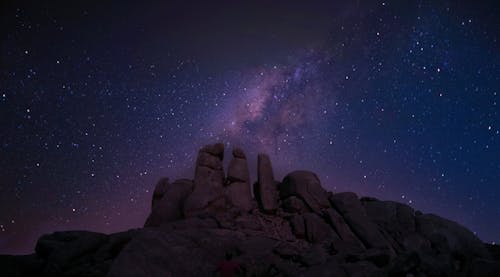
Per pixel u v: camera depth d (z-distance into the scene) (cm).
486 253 1351
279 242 1228
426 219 1439
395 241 1341
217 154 1580
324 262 1102
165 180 1633
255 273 1060
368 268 1033
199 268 1066
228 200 1481
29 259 1131
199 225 1292
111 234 1277
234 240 1195
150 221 1459
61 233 1300
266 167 1596
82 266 1103
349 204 1447
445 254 1178
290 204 1484
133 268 1012
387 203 1531
